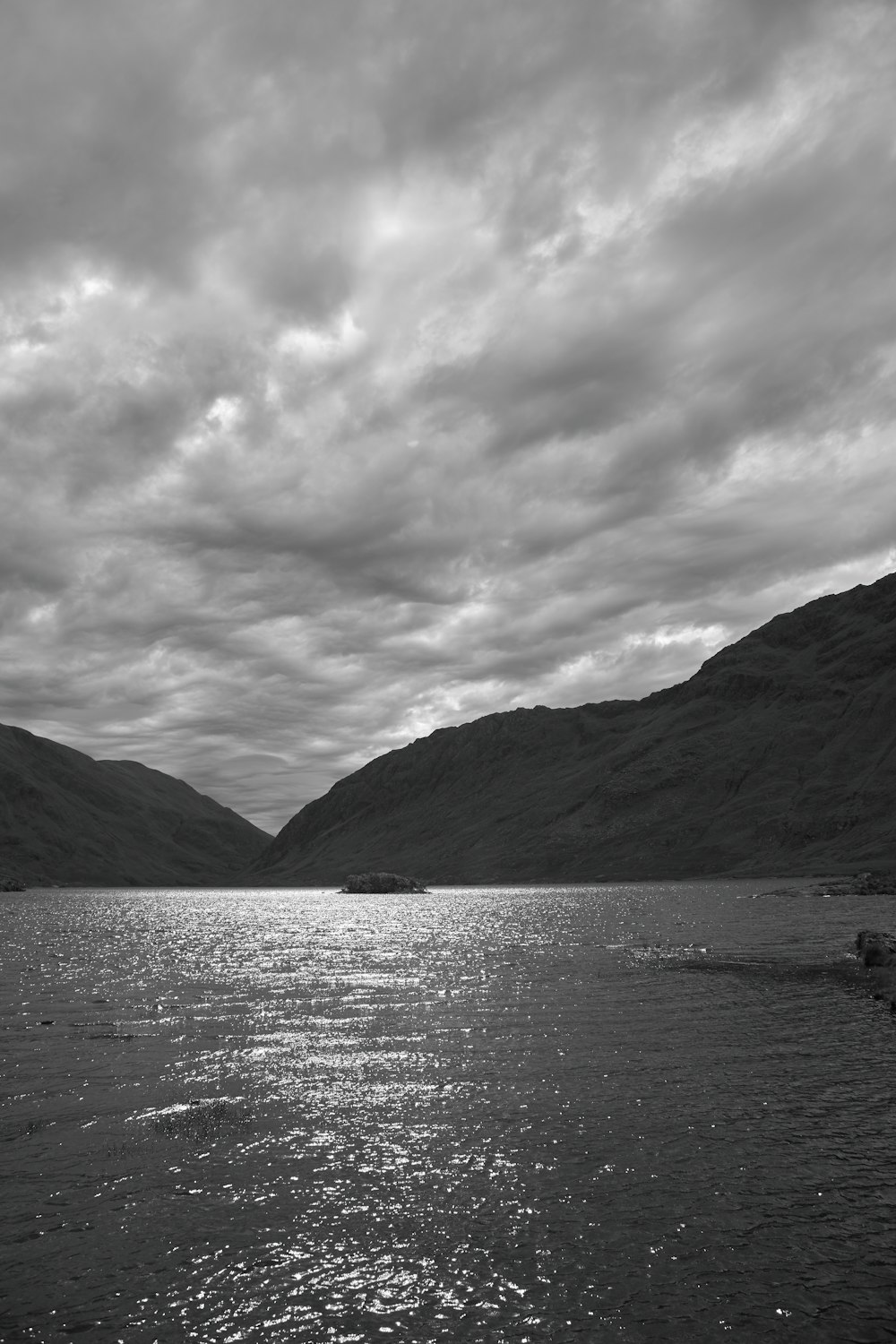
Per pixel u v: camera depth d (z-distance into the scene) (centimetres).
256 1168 1966
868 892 17312
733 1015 3784
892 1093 2517
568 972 5366
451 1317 1370
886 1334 1320
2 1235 1647
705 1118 2295
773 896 17388
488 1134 2180
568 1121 2280
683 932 8550
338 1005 4088
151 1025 3591
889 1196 1802
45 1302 1412
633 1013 3834
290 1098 2495
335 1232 1652
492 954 6612
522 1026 3541
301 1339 1316
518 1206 1764
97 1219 1711
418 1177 1908
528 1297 1425
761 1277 1484
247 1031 3447
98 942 8456
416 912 14912
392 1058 2970
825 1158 2011
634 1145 2100
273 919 13312
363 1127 2234
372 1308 1395
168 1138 2158
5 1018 3775
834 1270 1508
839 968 5475
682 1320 1359
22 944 8062
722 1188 1845
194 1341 1309
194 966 5944
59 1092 2553
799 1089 2569
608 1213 1727
